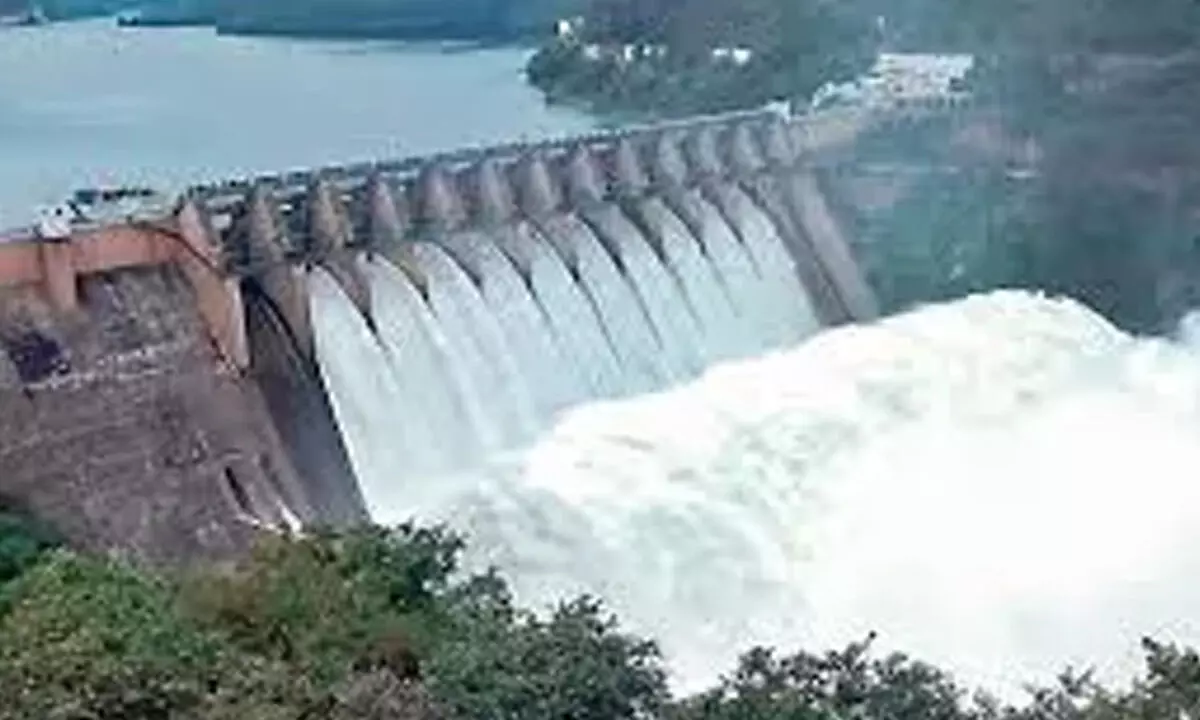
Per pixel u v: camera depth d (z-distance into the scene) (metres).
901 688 40.84
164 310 67.31
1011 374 81.25
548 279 78.62
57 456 62.28
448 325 74.00
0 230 71.88
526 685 41.34
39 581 48.25
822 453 72.81
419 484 70.19
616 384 79.44
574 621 44.25
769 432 73.56
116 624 44.69
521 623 48.47
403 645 46.84
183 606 48.62
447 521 66.69
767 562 66.56
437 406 72.38
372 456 69.56
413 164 76.56
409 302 72.88
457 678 41.88
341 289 71.12
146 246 67.88
